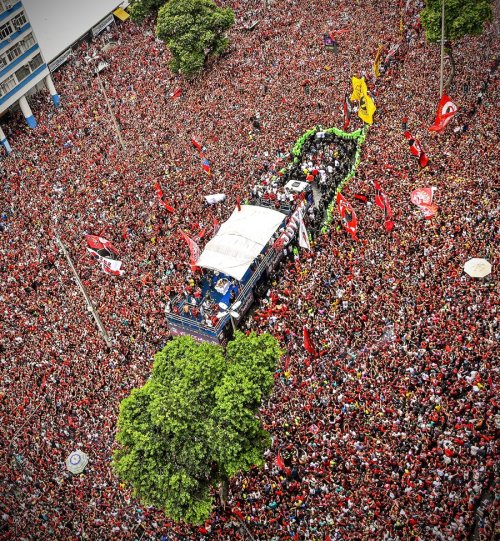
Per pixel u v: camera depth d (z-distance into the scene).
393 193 58.50
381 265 52.06
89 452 45.34
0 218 70.25
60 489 43.53
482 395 41.09
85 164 75.06
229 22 85.88
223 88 81.12
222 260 55.09
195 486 37.25
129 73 91.81
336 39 85.00
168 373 40.41
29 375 51.53
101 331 52.66
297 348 47.84
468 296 47.44
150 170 70.75
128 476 37.31
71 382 50.12
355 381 44.34
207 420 37.69
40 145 81.88
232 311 52.53
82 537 40.56
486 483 37.56
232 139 72.12
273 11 95.06
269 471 41.34
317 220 61.84
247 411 37.44
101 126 81.44
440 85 66.06
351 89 74.81
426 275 49.97
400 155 62.97
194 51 84.19
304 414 43.41
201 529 39.59
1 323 56.75
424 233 53.62
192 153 71.50
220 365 40.06
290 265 57.06
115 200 67.81
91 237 55.56
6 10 84.94
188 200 65.06
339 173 65.88
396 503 37.19
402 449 39.84
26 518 42.09
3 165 79.69
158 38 89.75
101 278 59.09
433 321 46.34
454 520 36.03
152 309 55.00
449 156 60.84
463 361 43.41
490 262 49.59
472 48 77.38
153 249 60.38
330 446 41.22
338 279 52.25
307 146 69.81
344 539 36.56
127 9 110.25
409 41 80.75
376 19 87.19
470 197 55.56
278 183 66.38
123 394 48.34
